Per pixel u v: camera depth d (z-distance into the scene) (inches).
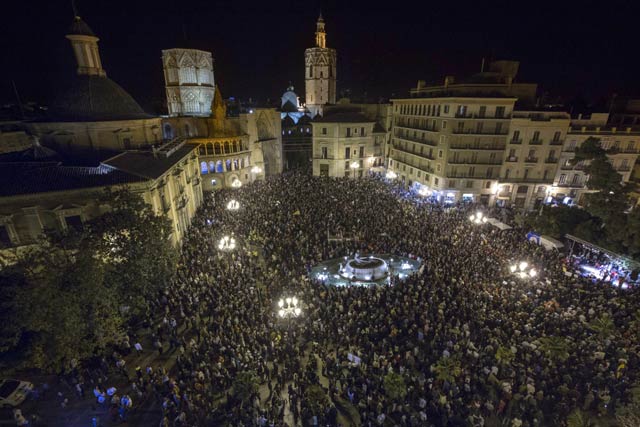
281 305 964.6
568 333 919.0
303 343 960.3
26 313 724.0
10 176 1170.6
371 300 1065.5
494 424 727.1
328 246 1455.5
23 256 846.5
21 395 786.2
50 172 1214.9
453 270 1210.6
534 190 2142.0
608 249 1386.6
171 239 1533.0
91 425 737.6
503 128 2054.6
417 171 2495.1
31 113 2470.5
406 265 1349.7
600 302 1038.4
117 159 1433.3
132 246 958.4
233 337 911.0
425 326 941.2
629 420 649.0
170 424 706.2
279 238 1492.4
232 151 2576.3
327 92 3747.5
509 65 2245.3
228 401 767.1
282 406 752.3
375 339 928.3
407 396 765.3
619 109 2321.6
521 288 1128.2
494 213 1923.0
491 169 2140.7
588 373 807.7
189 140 2386.8
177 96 2773.1
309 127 3558.1
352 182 2432.3
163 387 800.3
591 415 746.2
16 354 799.7
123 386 832.3
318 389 769.6
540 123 2016.5
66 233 858.8
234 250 1409.9
